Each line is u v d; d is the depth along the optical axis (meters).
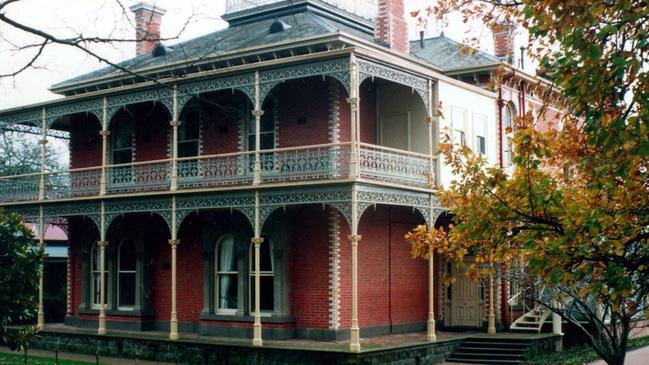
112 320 27.44
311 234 23.48
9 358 23.47
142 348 23.53
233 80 22.83
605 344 13.99
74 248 29.72
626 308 13.40
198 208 23.55
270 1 29.09
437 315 26.84
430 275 22.81
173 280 23.64
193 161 26.42
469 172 10.62
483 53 30.67
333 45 23.52
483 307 26.28
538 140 9.56
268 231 23.80
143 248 27.05
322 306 23.03
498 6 10.70
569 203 10.09
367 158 21.33
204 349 22.12
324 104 23.88
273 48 24.23
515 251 10.27
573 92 8.63
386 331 24.52
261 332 23.27
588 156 9.84
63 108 27.22
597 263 9.38
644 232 9.77
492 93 27.27
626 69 8.38
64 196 27.34
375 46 23.92
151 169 26.75
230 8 30.34
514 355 22.23
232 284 24.98
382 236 24.75
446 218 26.62
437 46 31.73
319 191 21.20
